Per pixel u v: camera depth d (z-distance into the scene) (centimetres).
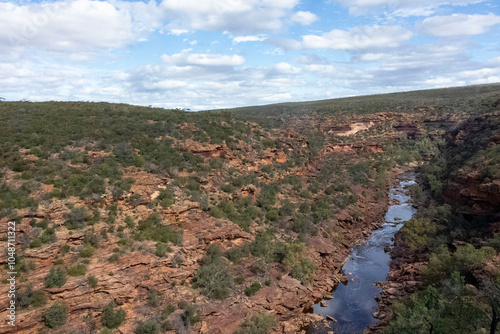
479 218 3806
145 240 3036
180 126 5228
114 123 4806
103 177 3447
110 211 3102
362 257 4469
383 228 5488
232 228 3694
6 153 3331
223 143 5181
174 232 3303
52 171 3247
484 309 2242
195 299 2794
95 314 2372
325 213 5097
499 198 3653
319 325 3077
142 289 2705
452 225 4112
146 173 3791
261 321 2772
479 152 4947
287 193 5494
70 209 2864
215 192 4262
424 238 4122
